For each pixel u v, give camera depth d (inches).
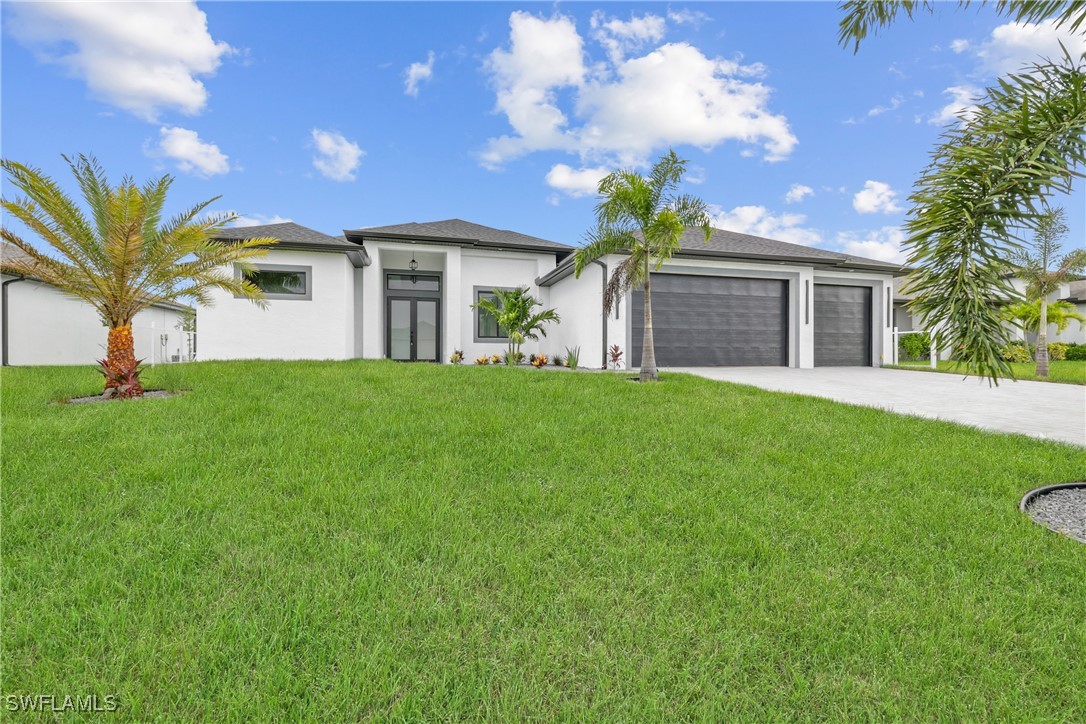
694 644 73.9
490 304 573.0
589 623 78.6
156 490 132.3
